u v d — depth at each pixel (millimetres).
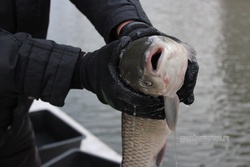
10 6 1998
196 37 20656
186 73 1589
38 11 2102
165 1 32250
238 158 8320
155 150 1927
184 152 8281
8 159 2578
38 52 1650
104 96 1580
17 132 2490
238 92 12547
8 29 2041
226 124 10086
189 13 27516
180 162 7891
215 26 23328
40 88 1652
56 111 4945
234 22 24469
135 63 1466
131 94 1493
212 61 16219
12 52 1628
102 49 1609
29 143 2711
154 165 1967
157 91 1500
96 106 10391
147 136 1859
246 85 13148
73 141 3979
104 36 2029
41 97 1684
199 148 8578
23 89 1660
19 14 2025
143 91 1510
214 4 30875
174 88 1546
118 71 1540
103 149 4133
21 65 1632
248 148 8820
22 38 1678
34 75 1637
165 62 1449
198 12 27859
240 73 14586
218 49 18203
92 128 9055
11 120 2312
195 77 1600
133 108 1526
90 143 4270
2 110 2213
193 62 1605
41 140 4539
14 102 2236
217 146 8758
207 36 20844
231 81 13633
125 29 1846
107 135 8664
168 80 1487
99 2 2072
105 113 9961
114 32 1979
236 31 22000
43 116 4699
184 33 21719
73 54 1670
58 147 3896
